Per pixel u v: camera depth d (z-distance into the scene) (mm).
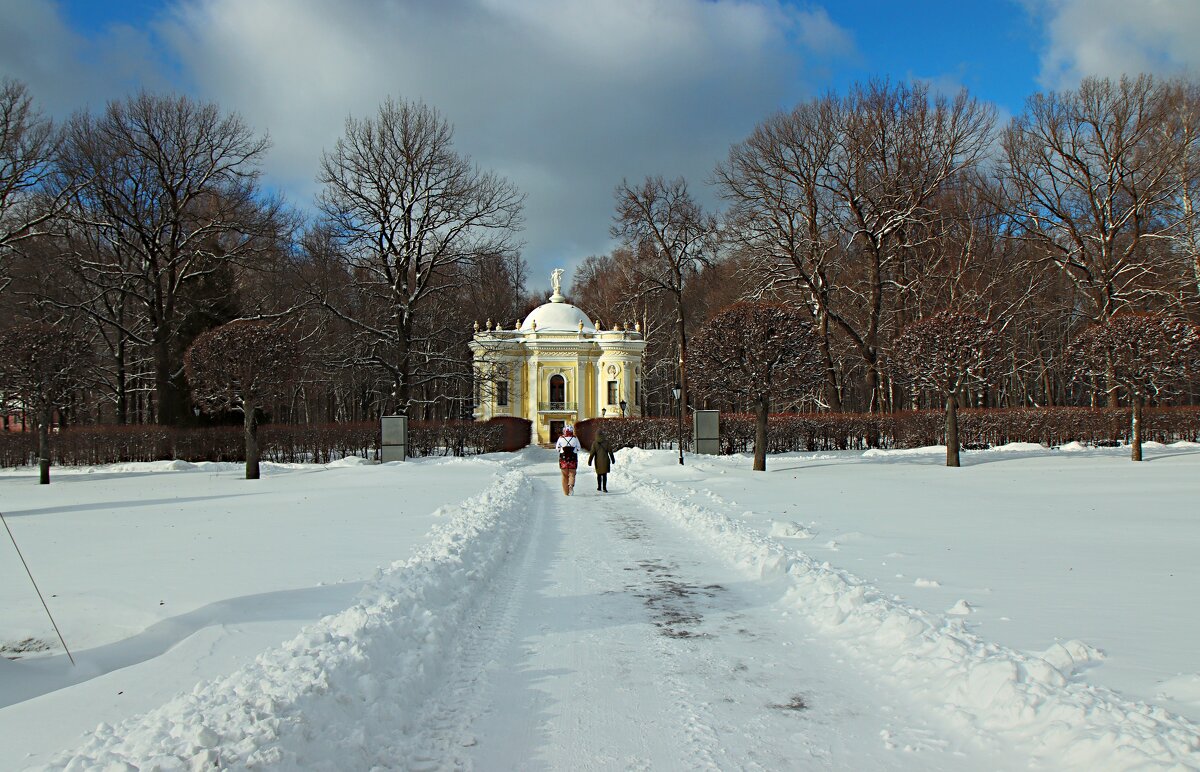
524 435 50781
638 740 4438
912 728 4488
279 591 7891
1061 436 35219
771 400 25719
